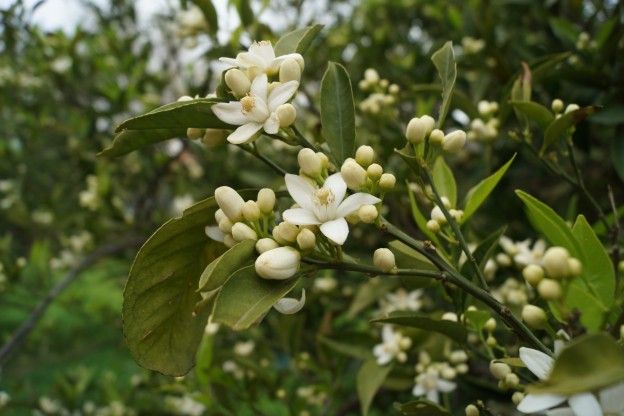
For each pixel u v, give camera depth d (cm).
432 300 49
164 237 24
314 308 60
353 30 82
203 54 46
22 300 78
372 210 23
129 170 87
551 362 21
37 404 71
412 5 81
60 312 112
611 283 22
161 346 25
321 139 37
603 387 17
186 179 82
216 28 43
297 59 25
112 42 83
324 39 77
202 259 26
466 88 60
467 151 60
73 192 92
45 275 76
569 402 19
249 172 62
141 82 80
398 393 53
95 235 78
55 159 98
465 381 38
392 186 24
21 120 93
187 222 25
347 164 23
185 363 26
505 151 53
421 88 42
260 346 59
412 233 47
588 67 44
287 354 56
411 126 25
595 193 58
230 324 20
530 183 63
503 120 40
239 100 25
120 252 81
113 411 68
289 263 22
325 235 22
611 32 42
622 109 42
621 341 21
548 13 58
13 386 78
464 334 28
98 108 85
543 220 23
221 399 44
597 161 62
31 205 99
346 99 27
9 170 96
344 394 57
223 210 23
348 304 61
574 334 21
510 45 55
